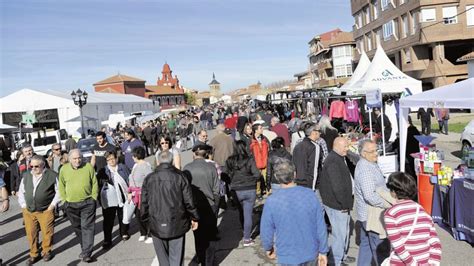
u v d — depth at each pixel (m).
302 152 6.75
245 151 7.04
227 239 7.58
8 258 7.52
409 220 3.56
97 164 9.16
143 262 6.73
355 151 9.41
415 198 3.76
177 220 5.08
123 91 99.50
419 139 8.20
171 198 5.05
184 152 22.03
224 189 7.86
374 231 4.96
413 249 3.50
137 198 7.55
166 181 5.09
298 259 3.73
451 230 7.07
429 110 19.42
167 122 26.61
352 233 7.30
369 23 47.47
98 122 38.66
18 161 10.29
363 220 5.10
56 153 10.79
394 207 3.69
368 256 5.23
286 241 3.76
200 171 6.04
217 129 9.75
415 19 36.41
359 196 5.14
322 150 6.96
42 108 39.09
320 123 8.52
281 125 11.70
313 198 3.86
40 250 7.64
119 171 7.71
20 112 39.59
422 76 37.44
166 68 143.88
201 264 6.12
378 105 10.23
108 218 7.55
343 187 5.45
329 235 6.69
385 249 4.98
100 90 101.12
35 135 24.34
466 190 6.46
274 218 3.81
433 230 3.57
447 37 34.53
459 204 6.70
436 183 7.54
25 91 39.38
